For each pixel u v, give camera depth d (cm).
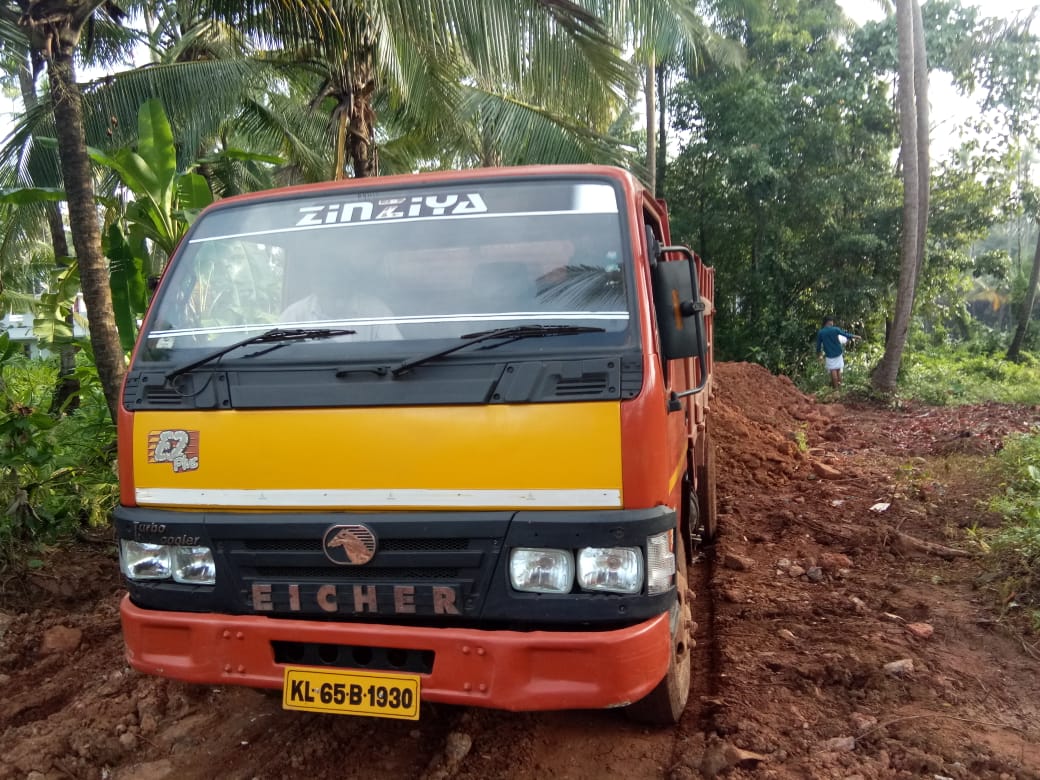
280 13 778
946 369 1988
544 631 291
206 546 317
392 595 297
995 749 348
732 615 497
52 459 630
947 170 1973
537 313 309
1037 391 1553
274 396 307
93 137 945
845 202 1961
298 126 1330
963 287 2173
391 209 350
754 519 702
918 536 651
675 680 352
